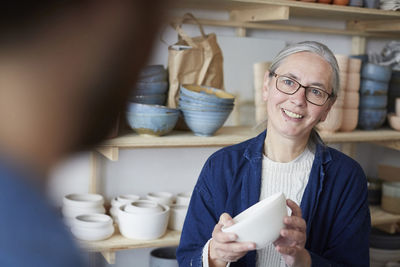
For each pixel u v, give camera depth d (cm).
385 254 254
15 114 32
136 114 187
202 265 118
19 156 33
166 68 218
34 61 32
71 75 32
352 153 278
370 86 242
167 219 199
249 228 104
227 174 133
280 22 244
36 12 31
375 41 276
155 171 233
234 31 233
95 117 34
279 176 133
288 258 115
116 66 34
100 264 227
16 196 33
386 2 232
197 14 224
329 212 133
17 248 34
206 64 205
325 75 128
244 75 232
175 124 205
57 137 33
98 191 222
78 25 32
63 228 36
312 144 138
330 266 123
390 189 248
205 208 134
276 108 130
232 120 230
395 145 253
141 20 33
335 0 220
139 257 237
